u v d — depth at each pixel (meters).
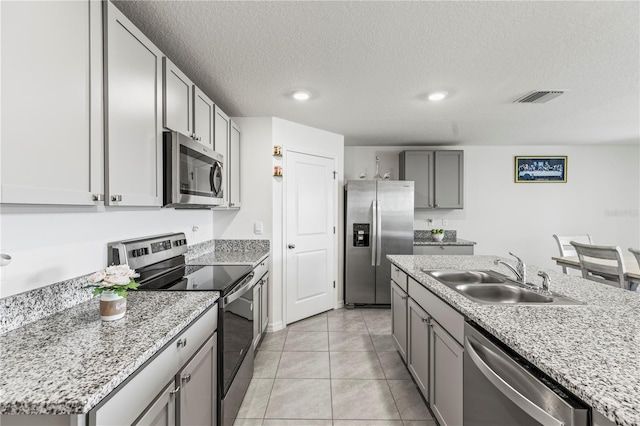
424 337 1.87
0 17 0.78
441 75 2.25
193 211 2.71
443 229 4.55
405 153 4.40
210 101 2.24
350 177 4.71
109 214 1.62
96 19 1.11
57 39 0.95
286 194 3.29
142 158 1.39
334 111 3.04
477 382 1.22
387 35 1.75
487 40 1.79
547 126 3.60
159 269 1.97
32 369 0.80
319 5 1.50
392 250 3.88
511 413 0.99
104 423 0.75
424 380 1.88
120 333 1.03
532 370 0.92
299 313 3.44
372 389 2.12
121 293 1.17
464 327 1.34
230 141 2.74
